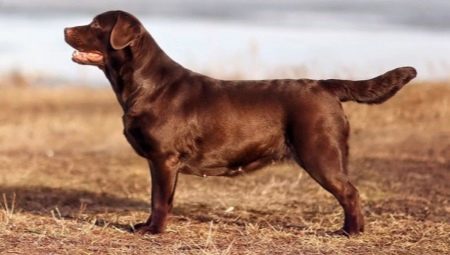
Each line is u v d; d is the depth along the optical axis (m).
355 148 19.23
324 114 11.22
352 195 11.29
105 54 11.69
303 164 11.31
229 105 11.38
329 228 12.23
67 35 11.72
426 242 11.35
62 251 10.56
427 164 17.72
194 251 10.63
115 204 14.32
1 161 18.33
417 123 20.45
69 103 27.05
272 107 11.36
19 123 23.69
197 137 11.40
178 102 11.39
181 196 14.81
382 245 11.16
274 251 10.72
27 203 14.18
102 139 22.14
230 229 12.01
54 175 17.05
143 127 11.39
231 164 11.55
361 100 11.39
